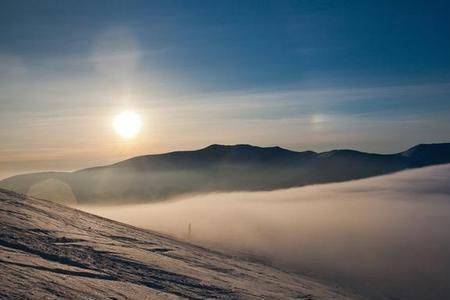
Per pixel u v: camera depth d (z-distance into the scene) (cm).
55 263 2439
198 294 2552
